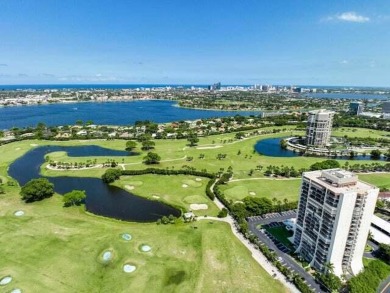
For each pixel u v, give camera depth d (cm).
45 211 12375
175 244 10100
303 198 9694
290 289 8181
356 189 8306
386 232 11281
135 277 8375
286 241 10638
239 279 8469
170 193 14600
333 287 8031
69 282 8112
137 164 18938
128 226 11319
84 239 10219
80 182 15975
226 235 10744
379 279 8538
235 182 16250
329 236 8481
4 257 9088
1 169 17800
